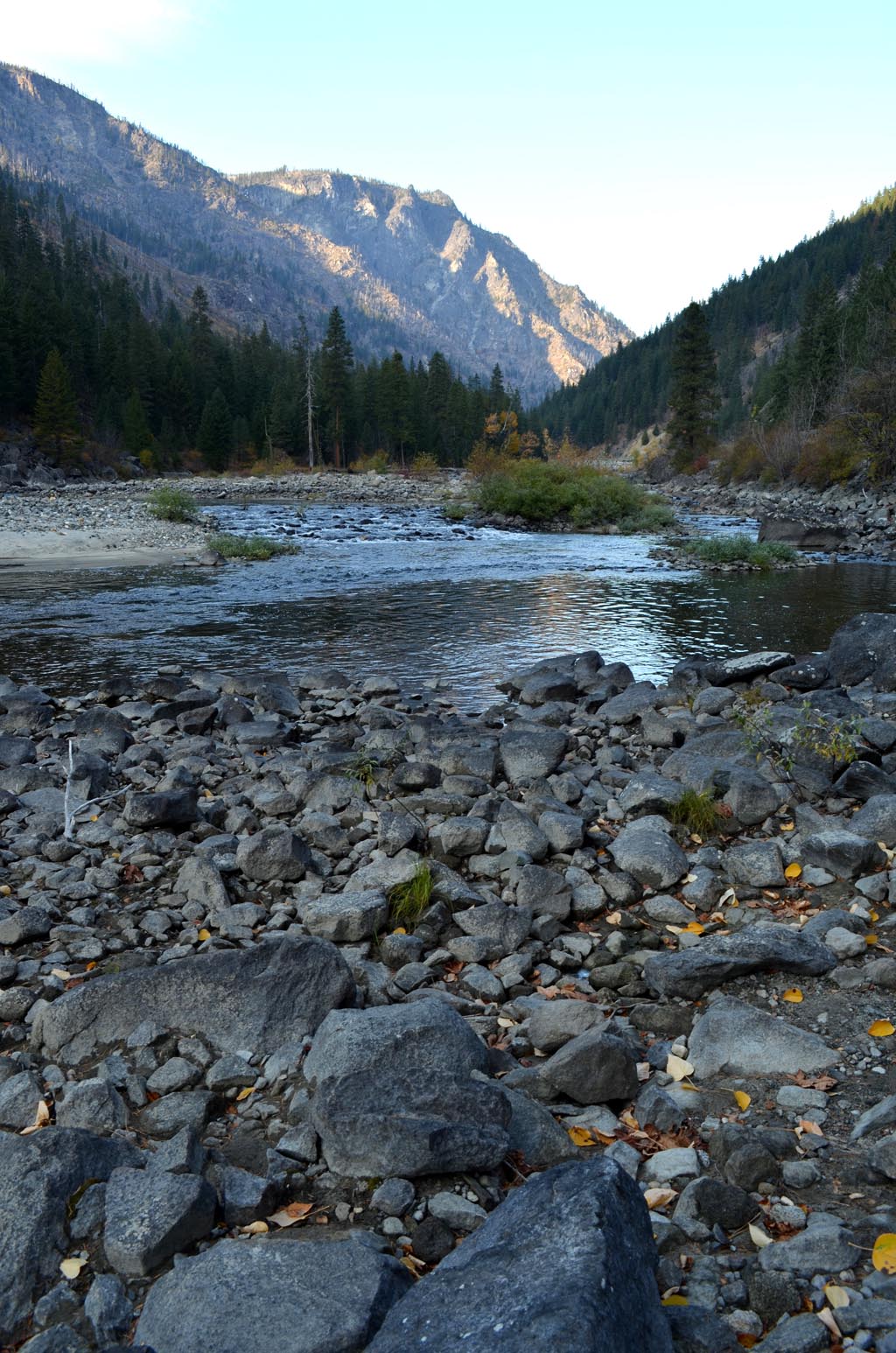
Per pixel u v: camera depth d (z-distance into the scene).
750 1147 3.16
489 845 6.29
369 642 16.61
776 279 195.62
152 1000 4.05
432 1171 3.13
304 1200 3.11
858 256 182.88
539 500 42.31
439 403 118.25
